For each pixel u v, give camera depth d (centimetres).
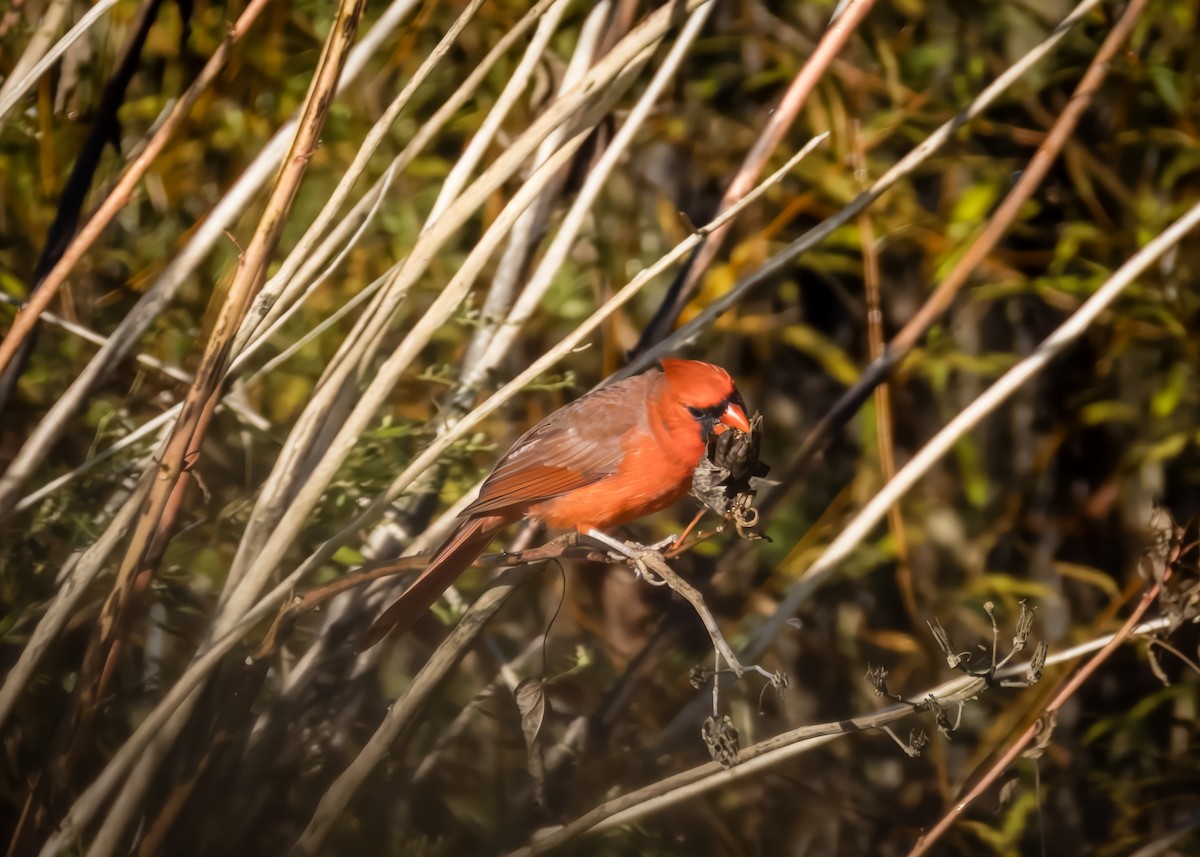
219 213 673
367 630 706
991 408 760
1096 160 1070
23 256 911
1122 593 1089
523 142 621
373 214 629
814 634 1094
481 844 848
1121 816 1074
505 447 1079
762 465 639
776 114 818
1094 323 1074
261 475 880
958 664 579
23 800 752
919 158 733
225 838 714
